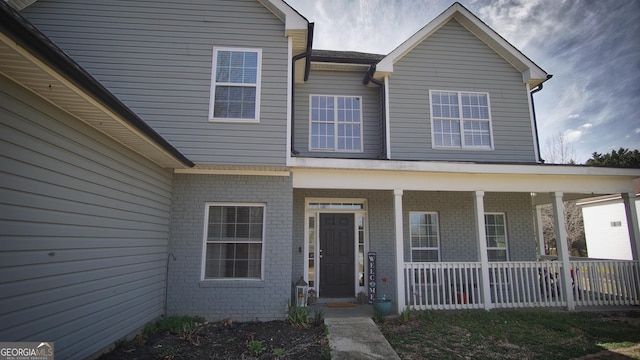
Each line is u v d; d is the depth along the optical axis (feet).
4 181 10.41
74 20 22.57
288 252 22.52
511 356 16.66
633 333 19.86
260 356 15.94
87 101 12.22
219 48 23.22
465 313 23.25
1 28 8.27
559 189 26.14
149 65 22.53
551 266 25.46
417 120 29.01
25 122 11.19
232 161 22.02
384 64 28.55
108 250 15.65
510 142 29.84
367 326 20.67
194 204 22.59
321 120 30.37
